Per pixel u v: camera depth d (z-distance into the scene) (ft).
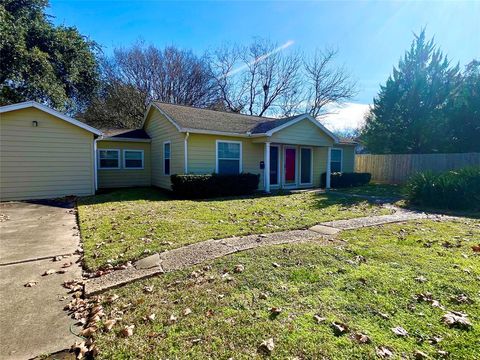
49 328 8.01
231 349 6.73
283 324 7.60
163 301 9.11
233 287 9.82
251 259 12.25
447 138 48.06
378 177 55.83
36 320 8.41
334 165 52.75
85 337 7.59
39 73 47.06
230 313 8.21
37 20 49.55
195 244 14.60
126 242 15.26
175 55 84.58
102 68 75.25
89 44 57.62
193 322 7.85
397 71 55.42
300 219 20.67
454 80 49.83
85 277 11.39
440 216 22.45
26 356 6.89
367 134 58.90
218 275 10.83
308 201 30.12
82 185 34.53
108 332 7.65
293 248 13.55
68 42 52.85
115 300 9.38
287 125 39.22
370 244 14.34
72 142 33.81
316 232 17.12
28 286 10.60
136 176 47.24
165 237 15.93
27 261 13.11
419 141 51.67
